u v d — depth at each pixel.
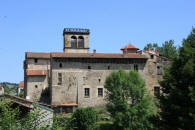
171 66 22.75
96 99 56.72
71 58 56.53
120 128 43.88
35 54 69.00
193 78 20.03
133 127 43.09
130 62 59.19
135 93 47.19
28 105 23.02
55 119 15.79
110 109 46.44
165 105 21.83
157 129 21.95
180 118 19.47
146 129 41.75
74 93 56.00
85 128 39.78
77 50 68.69
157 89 60.03
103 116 50.97
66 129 15.88
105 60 58.00
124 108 45.16
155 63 60.84
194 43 22.56
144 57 59.59
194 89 19.62
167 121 21.77
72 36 68.81
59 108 54.03
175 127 20.50
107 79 49.62
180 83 20.91
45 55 69.50
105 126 45.97
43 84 63.31
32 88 62.66
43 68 68.06
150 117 23.55
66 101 55.53
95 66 57.47
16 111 15.29
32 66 67.25
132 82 48.19
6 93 18.39
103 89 57.31
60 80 55.88
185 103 20.27
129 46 70.06
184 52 21.86
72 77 56.31
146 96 47.00
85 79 56.78
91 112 41.06
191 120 18.97
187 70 20.00
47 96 60.38
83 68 57.00
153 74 60.31
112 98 47.59
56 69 55.84
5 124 14.09
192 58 21.06
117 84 48.06
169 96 21.59
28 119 14.86
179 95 20.30
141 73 59.50
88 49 69.12
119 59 58.56
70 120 16.33
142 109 44.25
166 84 22.72
